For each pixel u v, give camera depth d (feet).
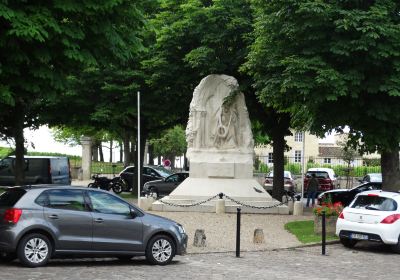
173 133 221.05
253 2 72.13
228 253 51.70
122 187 127.44
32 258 40.52
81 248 41.57
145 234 43.83
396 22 64.23
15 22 38.83
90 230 41.88
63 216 41.22
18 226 39.91
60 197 41.78
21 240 40.11
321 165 186.29
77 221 41.55
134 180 121.29
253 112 102.83
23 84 43.16
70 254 41.60
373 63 61.93
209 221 73.05
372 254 54.03
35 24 39.45
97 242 42.01
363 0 64.80
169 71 102.06
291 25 64.59
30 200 40.78
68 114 113.50
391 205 54.90
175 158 275.39
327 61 64.64
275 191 104.83
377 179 130.11
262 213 83.51
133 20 47.34
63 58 44.32
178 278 39.11
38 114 111.75
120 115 108.06
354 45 61.31
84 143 171.63
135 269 42.32
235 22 92.53
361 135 71.97
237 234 50.11
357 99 65.46
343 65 64.23
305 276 41.50
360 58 62.95
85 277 38.24
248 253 52.11
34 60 42.42
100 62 46.78
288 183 134.10
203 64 93.25
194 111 90.94
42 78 43.57
